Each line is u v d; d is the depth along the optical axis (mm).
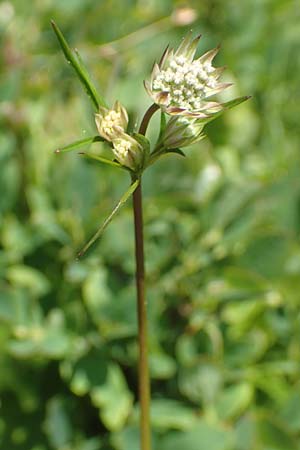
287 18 488
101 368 360
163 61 269
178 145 265
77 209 384
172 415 354
